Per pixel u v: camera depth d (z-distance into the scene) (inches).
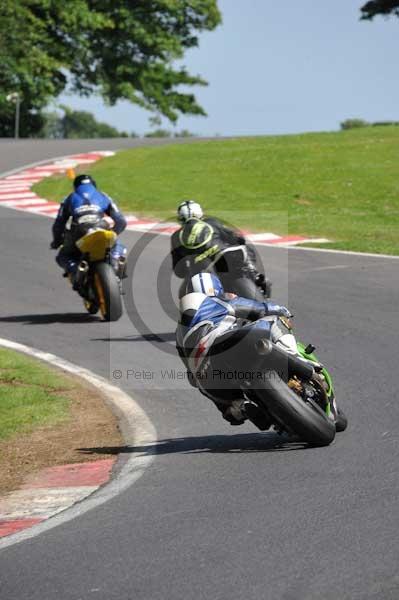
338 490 869.8
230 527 792.9
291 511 821.2
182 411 1253.7
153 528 808.9
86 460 1064.8
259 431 1136.8
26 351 1636.3
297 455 999.0
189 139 5949.8
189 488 921.5
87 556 754.2
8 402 1301.7
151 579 695.7
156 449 1088.2
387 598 638.5
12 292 2183.8
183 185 3961.6
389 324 1684.3
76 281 1877.5
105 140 5999.0
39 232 2962.6
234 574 692.7
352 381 1328.7
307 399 1012.5
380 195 3759.8
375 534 750.5
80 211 1862.7
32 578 719.7
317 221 3216.0
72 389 1375.5
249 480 927.0
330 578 674.2
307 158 4539.9
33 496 950.4
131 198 3668.8
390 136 5315.0
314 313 1811.0
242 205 3560.5
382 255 2514.8
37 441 1151.6
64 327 1823.3
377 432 1071.6
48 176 4227.4
